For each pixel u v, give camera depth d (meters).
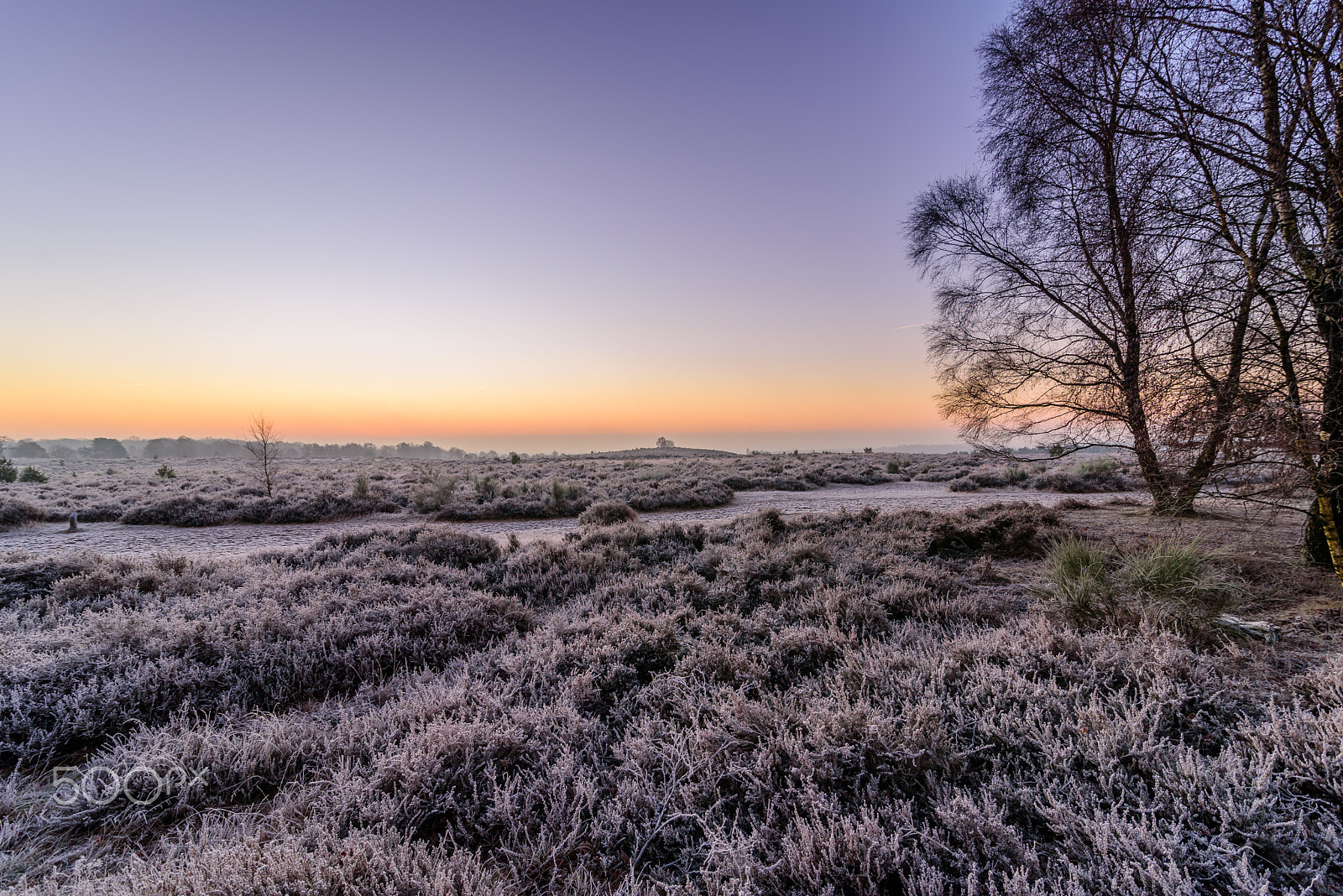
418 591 5.57
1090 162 6.82
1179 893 1.67
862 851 1.97
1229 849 1.83
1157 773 2.23
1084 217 6.79
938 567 6.36
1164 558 4.82
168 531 13.59
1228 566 5.36
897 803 2.25
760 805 2.39
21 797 2.61
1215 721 2.69
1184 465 4.69
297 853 2.03
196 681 3.61
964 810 2.13
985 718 2.77
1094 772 2.30
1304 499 4.35
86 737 3.14
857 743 2.60
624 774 2.63
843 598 5.08
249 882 1.86
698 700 3.25
